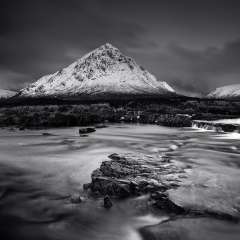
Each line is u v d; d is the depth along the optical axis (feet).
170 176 69.41
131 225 49.85
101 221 51.60
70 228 49.32
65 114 264.31
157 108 387.14
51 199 62.80
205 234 44.21
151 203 56.24
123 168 72.38
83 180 77.41
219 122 237.25
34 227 49.70
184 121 268.41
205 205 53.11
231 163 93.86
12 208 58.08
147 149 128.16
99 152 121.19
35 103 631.97
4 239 45.65
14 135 184.55
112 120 321.52
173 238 43.37
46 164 97.55
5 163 99.55
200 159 99.91
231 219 48.55
